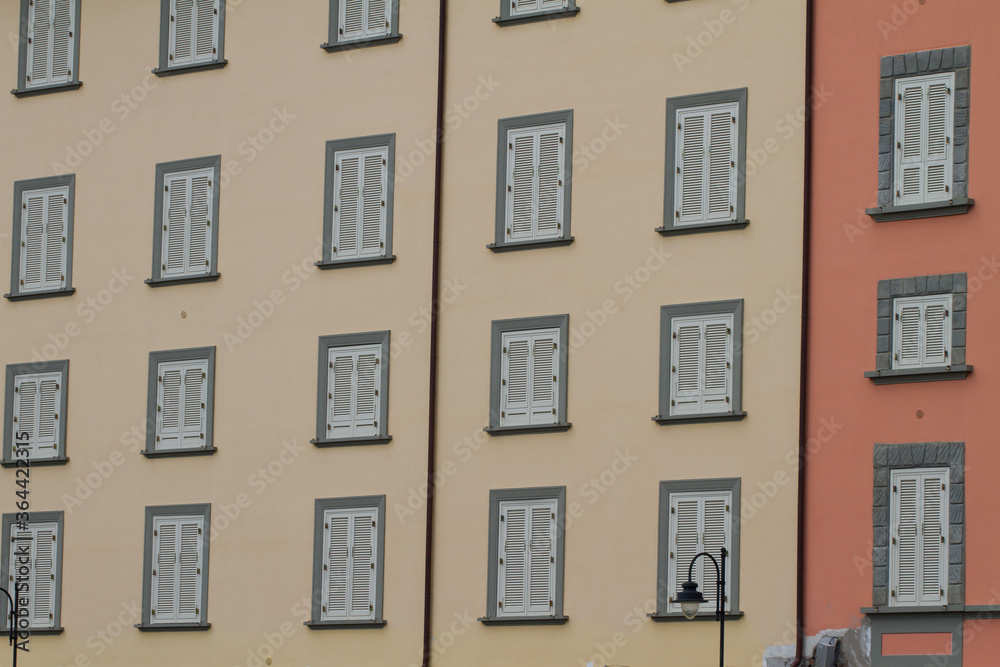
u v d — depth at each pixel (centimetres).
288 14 3984
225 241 3953
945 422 3356
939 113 3456
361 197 3847
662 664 3453
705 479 3478
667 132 3622
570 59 3725
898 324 3419
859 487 3391
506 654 3569
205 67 4034
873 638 3331
